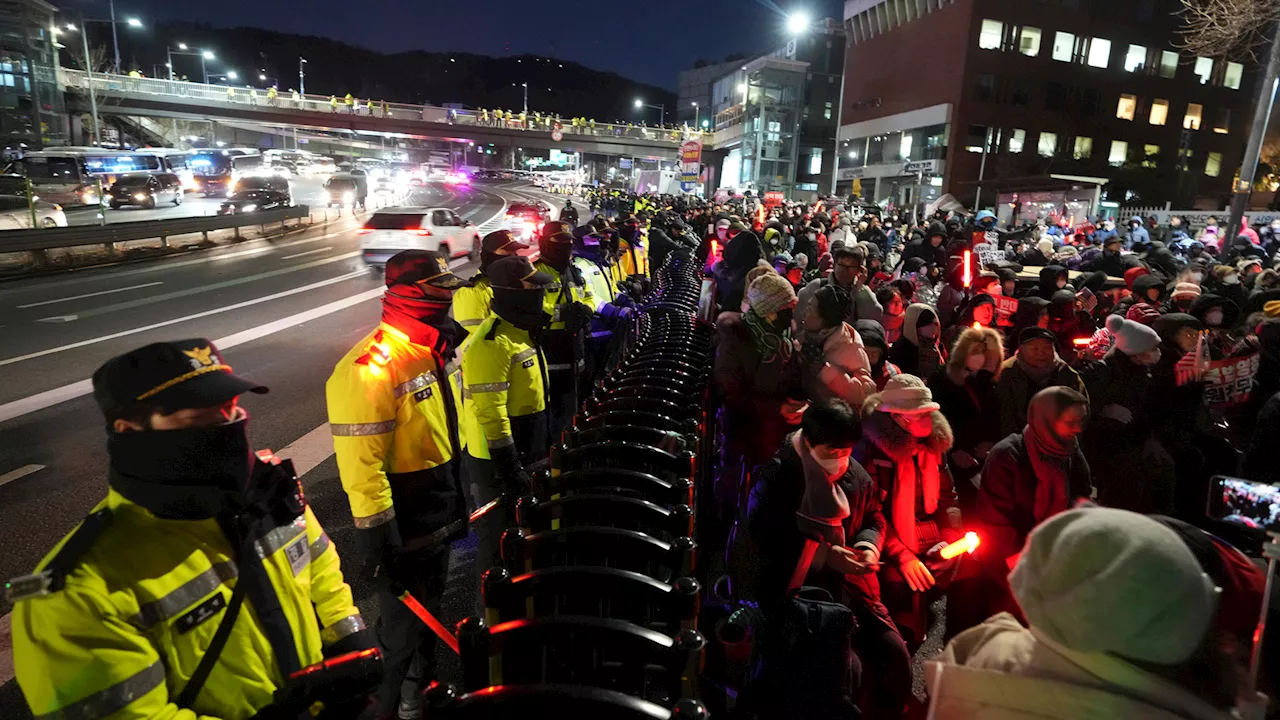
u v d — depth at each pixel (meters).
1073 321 6.21
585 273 6.71
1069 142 53.19
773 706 2.42
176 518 1.45
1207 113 56.88
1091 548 1.23
